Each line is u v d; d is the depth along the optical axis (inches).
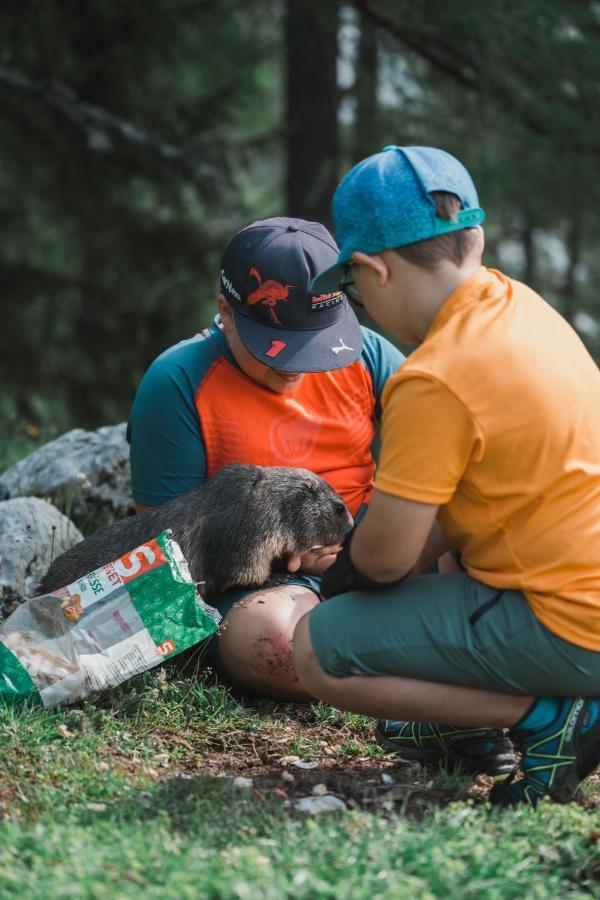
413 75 489.7
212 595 181.5
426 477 124.6
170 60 572.4
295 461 189.0
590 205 485.1
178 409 183.3
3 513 220.7
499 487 127.2
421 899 106.0
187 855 114.7
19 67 537.3
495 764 150.9
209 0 557.6
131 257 608.7
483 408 124.1
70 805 136.3
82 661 162.4
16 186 581.9
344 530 185.6
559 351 130.2
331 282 142.9
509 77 463.5
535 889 113.3
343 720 172.9
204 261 611.2
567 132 459.5
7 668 161.2
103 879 109.7
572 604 127.8
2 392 595.8
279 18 569.9
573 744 132.7
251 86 604.1
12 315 606.2
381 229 129.2
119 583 165.8
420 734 153.8
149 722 165.8
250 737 165.5
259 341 173.2
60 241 616.4
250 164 596.7
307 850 118.0
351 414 191.5
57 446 265.9
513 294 133.0
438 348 126.3
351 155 509.0
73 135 552.7
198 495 182.2
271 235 174.6
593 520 127.8
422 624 132.6
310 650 138.0
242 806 137.3
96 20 553.9
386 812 136.6
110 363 611.8
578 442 127.4
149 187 608.4
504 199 479.5
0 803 136.0
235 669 177.2
